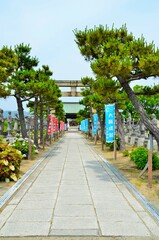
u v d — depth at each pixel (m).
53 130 28.41
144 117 9.77
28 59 18.34
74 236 4.78
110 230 5.04
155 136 9.37
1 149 9.59
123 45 9.50
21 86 15.98
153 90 10.59
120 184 9.01
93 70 9.06
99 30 10.66
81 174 10.82
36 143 21.12
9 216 5.79
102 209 6.30
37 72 18.28
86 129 39.47
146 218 5.70
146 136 19.62
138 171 11.12
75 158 15.93
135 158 11.55
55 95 22.67
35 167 12.26
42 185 8.81
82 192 7.91
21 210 6.20
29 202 6.84
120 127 18.55
